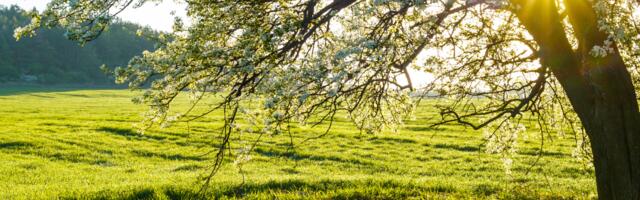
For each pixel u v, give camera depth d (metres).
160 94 8.45
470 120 43.94
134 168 23.05
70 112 58.84
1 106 67.75
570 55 8.01
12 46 177.75
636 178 7.85
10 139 29.64
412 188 13.69
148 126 9.14
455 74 9.26
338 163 24.98
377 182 14.16
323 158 26.34
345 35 8.08
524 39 8.99
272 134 8.27
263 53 8.15
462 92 9.58
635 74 10.13
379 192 13.02
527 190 14.10
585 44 7.77
